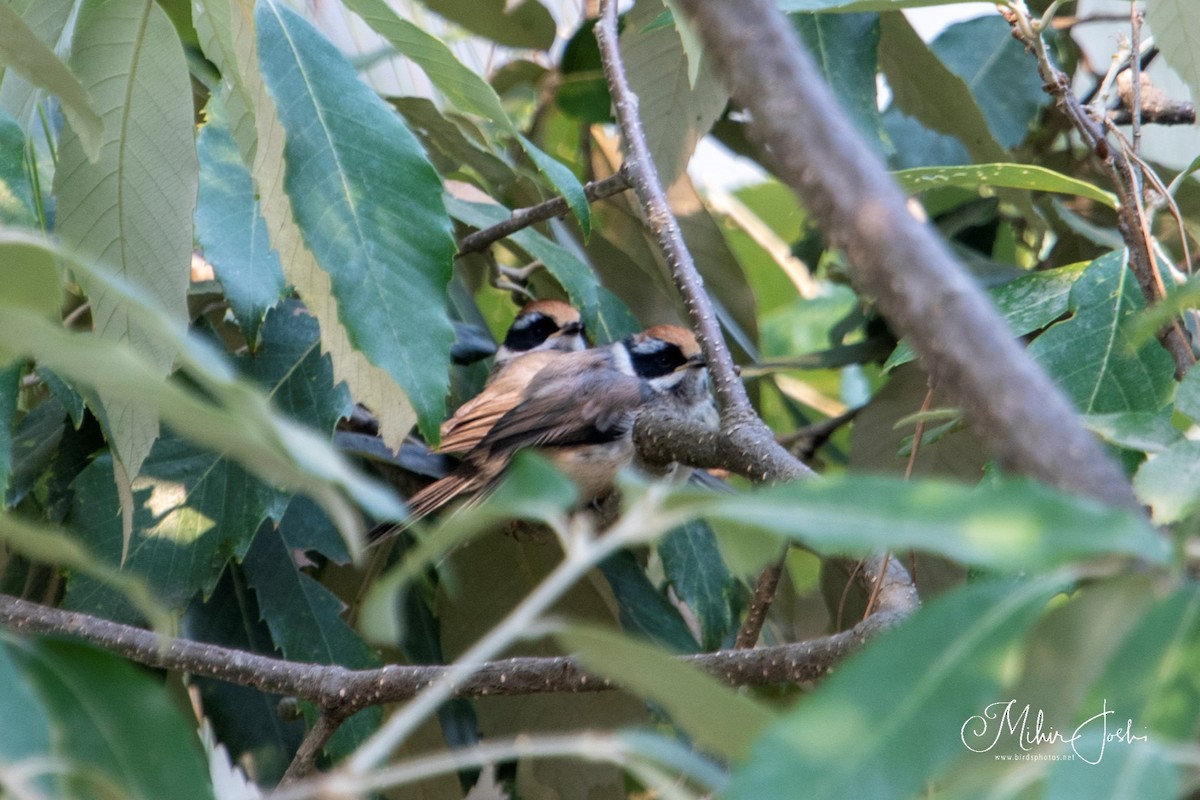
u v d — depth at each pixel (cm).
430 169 479
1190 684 188
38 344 195
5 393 434
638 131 654
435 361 457
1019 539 173
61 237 481
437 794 707
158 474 622
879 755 173
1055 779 177
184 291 493
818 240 895
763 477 519
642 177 636
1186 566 210
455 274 834
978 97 859
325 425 655
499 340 1013
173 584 607
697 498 190
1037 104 857
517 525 741
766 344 1145
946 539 176
